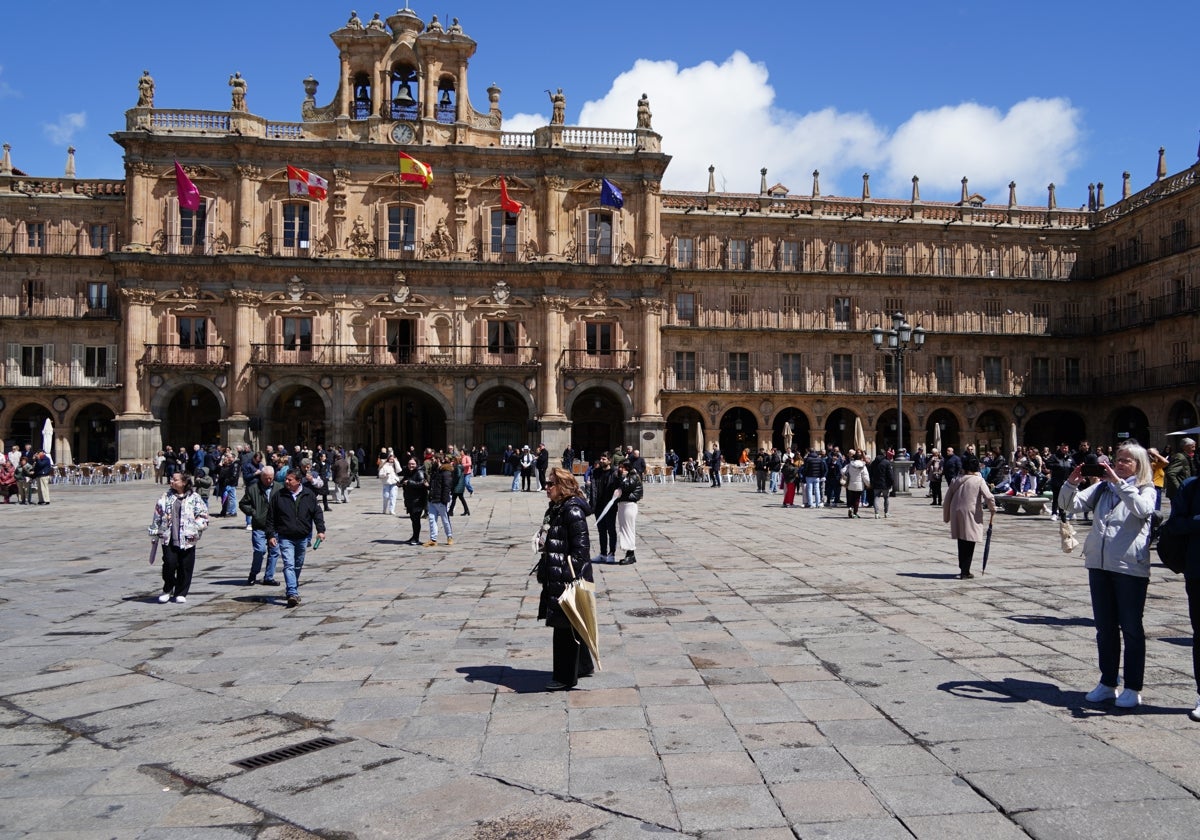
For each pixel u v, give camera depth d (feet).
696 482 178.09
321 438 203.62
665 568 59.11
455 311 189.47
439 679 32.35
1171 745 24.48
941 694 29.48
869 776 22.63
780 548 69.67
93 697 30.53
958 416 216.33
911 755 24.02
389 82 192.03
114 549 71.82
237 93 186.19
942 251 219.61
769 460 144.77
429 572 59.16
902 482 136.98
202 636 39.99
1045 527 87.81
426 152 188.55
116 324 190.80
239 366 182.29
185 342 185.57
